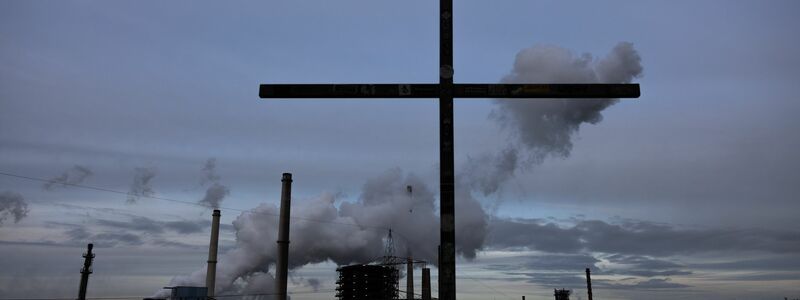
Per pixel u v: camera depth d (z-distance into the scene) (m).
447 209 6.46
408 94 6.95
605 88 7.00
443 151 6.67
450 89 6.90
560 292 93.38
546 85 6.98
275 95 7.05
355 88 7.02
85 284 60.31
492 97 6.94
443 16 7.14
